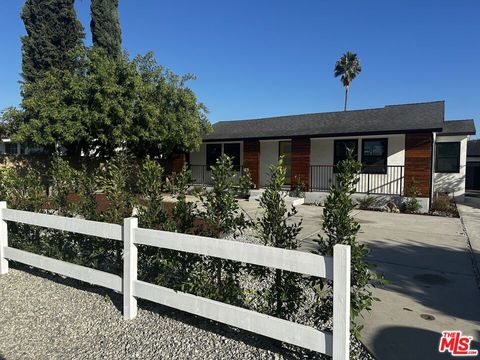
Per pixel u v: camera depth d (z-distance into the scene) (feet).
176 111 48.83
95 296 12.69
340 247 7.39
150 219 12.02
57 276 14.88
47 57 60.54
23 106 41.42
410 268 16.66
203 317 10.53
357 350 9.40
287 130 49.78
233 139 50.72
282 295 9.50
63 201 15.64
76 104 40.16
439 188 52.70
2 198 16.53
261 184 54.13
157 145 47.52
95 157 46.06
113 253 13.37
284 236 10.06
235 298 10.52
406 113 45.60
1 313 11.53
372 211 37.45
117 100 40.42
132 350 9.28
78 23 63.36
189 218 11.80
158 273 11.57
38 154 44.80
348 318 7.41
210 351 9.16
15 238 15.76
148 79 47.93
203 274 10.60
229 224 10.93
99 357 9.03
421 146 37.73
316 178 48.11
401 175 42.86
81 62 45.78
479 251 20.06
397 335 10.13
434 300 12.77
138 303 12.07
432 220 31.53
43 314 11.41
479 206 44.65
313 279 9.50
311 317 10.59
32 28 60.70
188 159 58.65
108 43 65.72
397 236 24.17
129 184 14.39
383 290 13.75
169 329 10.30
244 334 9.98
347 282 7.36
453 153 51.98
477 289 13.91
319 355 8.92
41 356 9.14
